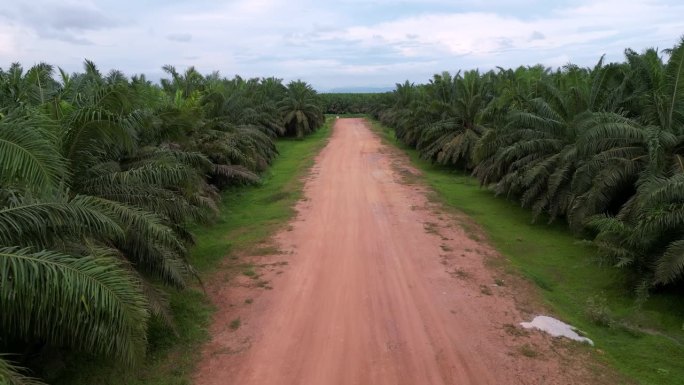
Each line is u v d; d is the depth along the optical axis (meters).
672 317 7.89
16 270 4.10
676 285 8.64
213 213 12.70
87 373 5.85
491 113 16.41
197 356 6.38
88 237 5.80
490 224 13.49
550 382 5.82
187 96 20.70
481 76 24.72
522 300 8.16
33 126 5.05
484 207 15.58
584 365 6.22
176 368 6.09
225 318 7.47
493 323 7.30
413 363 6.20
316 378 5.89
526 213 14.58
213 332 7.03
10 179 4.58
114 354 5.91
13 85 9.19
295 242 11.28
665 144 10.07
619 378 5.96
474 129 22.44
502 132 15.34
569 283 9.40
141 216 6.28
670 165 10.13
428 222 12.96
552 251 11.27
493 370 6.05
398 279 9.00
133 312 4.73
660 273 7.87
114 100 7.12
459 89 24.14
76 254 5.21
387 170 21.95
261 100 33.19
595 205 11.00
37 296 4.28
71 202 5.08
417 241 11.29
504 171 15.85
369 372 6.00
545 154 13.62
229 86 29.28
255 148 21.02
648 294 8.25
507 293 8.42
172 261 7.20
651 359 6.54
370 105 70.62
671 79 10.59
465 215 13.99
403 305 7.91
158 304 6.61
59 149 6.17
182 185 9.14
